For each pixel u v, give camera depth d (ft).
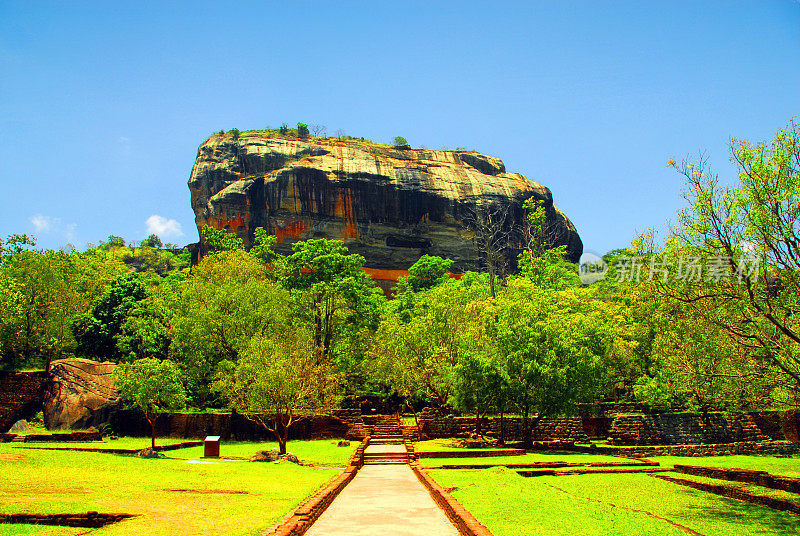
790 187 53.57
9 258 154.40
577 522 46.29
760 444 117.80
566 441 123.75
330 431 143.02
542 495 59.11
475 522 42.42
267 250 238.48
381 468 89.51
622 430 131.23
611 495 64.75
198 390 145.48
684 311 64.18
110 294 158.71
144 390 103.30
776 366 58.90
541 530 43.47
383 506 54.85
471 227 304.09
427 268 268.82
